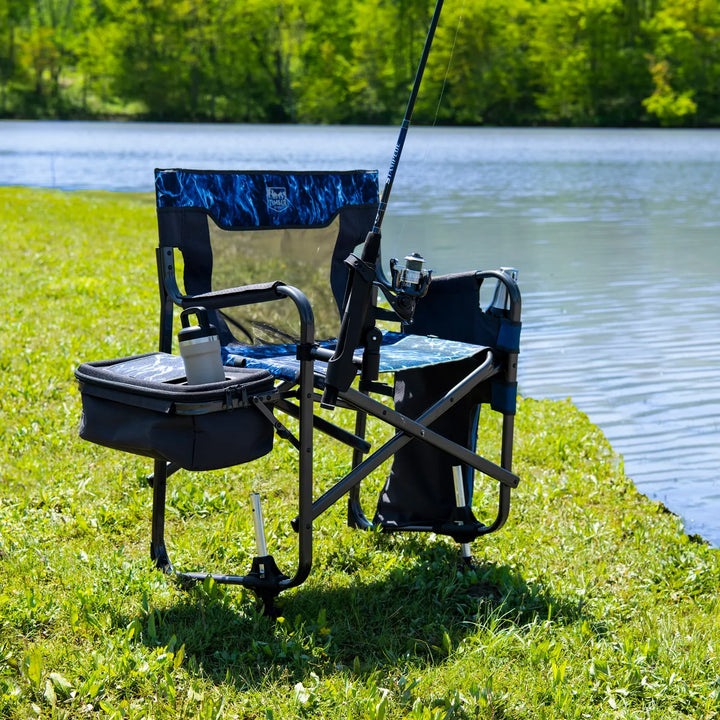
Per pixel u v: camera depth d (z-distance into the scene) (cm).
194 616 251
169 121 7831
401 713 212
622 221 1430
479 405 289
